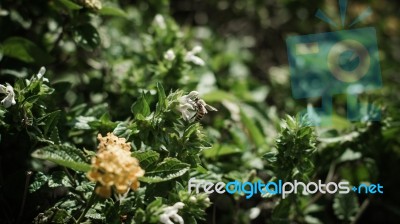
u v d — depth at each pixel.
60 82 0.48
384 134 0.54
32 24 0.55
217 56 0.68
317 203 0.56
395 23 0.84
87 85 0.55
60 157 0.35
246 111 0.59
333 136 0.51
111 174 0.34
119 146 0.37
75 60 0.58
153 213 0.37
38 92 0.40
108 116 0.44
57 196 0.44
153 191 0.41
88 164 0.36
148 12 0.67
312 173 0.49
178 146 0.40
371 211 0.60
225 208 0.55
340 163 0.55
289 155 0.42
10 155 0.46
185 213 0.39
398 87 0.72
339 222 0.56
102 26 0.58
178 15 0.80
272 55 0.80
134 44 0.62
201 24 0.79
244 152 0.52
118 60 0.56
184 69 0.50
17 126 0.40
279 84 0.70
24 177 0.43
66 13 0.50
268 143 0.54
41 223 0.39
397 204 0.58
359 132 0.51
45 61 0.50
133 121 0.42
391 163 0.58
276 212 0.45
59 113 0.42
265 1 0.80
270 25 0.80
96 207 0.40
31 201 0.43
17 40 0.49
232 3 0.79
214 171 0.49
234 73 0.70
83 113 0.48
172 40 0.53
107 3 0.55
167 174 0.38
